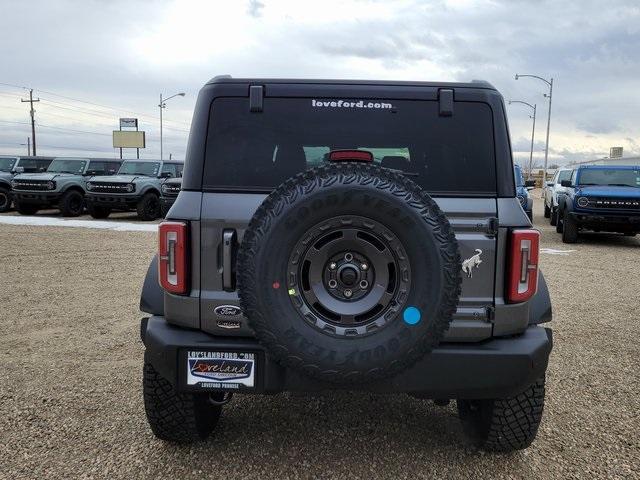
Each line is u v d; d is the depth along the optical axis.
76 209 17.80
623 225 12.18
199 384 2.63
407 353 2.34
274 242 2.34
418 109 2.84
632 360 4.78
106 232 13.38
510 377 2.60
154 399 2.97
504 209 2.69
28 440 3.21
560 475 2.94
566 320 6.09
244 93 2.83
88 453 3.08
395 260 2.37
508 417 2.95
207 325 2.67
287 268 2.37
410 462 3.05
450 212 2.66
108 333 5.35
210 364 2.61
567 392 4.07
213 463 3.00
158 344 2.66
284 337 2.34
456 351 2.58
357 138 2.85
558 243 13.12
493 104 2.81
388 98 2.84
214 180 2.77
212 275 2.67
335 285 2.41
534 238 2.62
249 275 2.36
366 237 2.38
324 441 3.28
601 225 12.32
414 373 2.57
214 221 2.66
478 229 2.66
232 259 2.64
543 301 2.87
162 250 2.66
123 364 4.50
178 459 3.03
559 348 5.09
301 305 2.39
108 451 3.10
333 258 2.40
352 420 3.57
